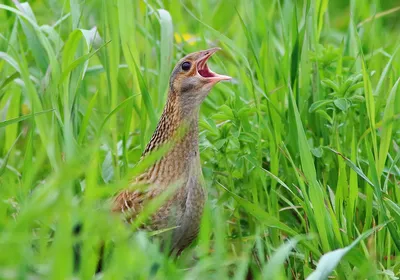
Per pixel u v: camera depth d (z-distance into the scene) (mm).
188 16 15625
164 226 9992
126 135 11219
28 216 7621
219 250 8531
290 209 11125
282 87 11648
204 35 13727
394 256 10195
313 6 11812
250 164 11000
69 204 7691
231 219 11242
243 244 10656
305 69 11539
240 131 10852
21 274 7398
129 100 11102
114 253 8305
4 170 10992
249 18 13062
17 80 11758
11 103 12078
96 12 14797
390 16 16812
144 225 9977
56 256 7379
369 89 10359
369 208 10250
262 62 12227
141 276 8188
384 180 10906
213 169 11062
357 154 10531
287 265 10484
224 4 15602
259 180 11094
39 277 7871
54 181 7672
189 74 10281
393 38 14758
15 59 11656
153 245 8523
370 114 10383
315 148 10750
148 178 10117
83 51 11734
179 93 10266
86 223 8266
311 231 10211
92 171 8812
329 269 8320
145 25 12906
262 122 10945
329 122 11359
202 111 12836
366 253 9586
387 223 9852
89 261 8320
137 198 10031
